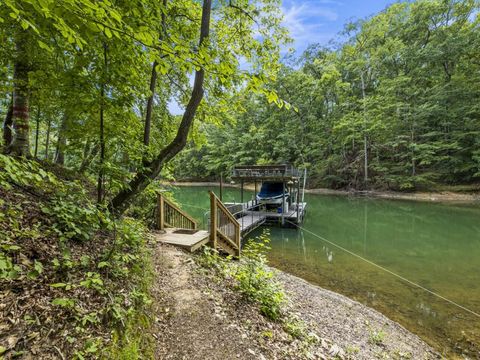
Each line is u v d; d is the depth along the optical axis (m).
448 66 21.61
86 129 3.77
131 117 4.02
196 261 4.26
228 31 6.93
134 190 4.39
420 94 21.84
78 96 3.40
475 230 11.15
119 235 3.49
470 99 19.08
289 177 12.22
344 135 26.03
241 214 12.76
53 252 2.35
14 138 4.57
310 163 28.89
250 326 2.85
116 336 1.91
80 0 1.54
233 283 3.88
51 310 1.77
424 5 23.17
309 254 8.34
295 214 13.08
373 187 23.78
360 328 3.99
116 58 3.52
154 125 8.01
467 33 19.52
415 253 8.33
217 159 35.38
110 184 3.82
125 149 4.09
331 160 27.31
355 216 15.04
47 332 1.62
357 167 25.53
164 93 8.20
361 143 26.47
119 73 3.49
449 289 5.66
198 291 3.26
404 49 23.62
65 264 2.19
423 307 4.93
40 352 1.49
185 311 2.80
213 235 5.27
